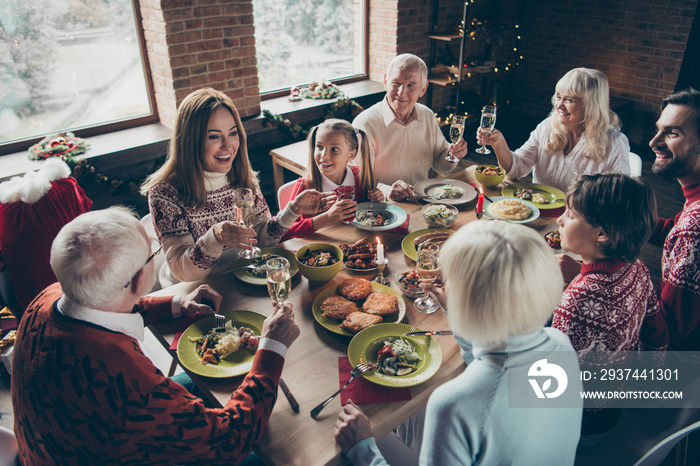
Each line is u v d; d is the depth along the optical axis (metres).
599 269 1.19
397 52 4.76
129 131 3.74
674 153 1.55
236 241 1.53
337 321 1.40
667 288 1.39
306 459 1.01
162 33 3.40
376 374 1.19
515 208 1.98
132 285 1.03
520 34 5.70
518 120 5.91
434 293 1.30
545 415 0.88
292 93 4.42
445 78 4.98
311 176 2.18
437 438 0.85
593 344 1.18
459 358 1.26
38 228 2.22
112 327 1.01
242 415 1.02
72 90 3.51
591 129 2.17
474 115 5.35
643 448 1.33
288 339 1.18
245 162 1.91
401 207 2.14
